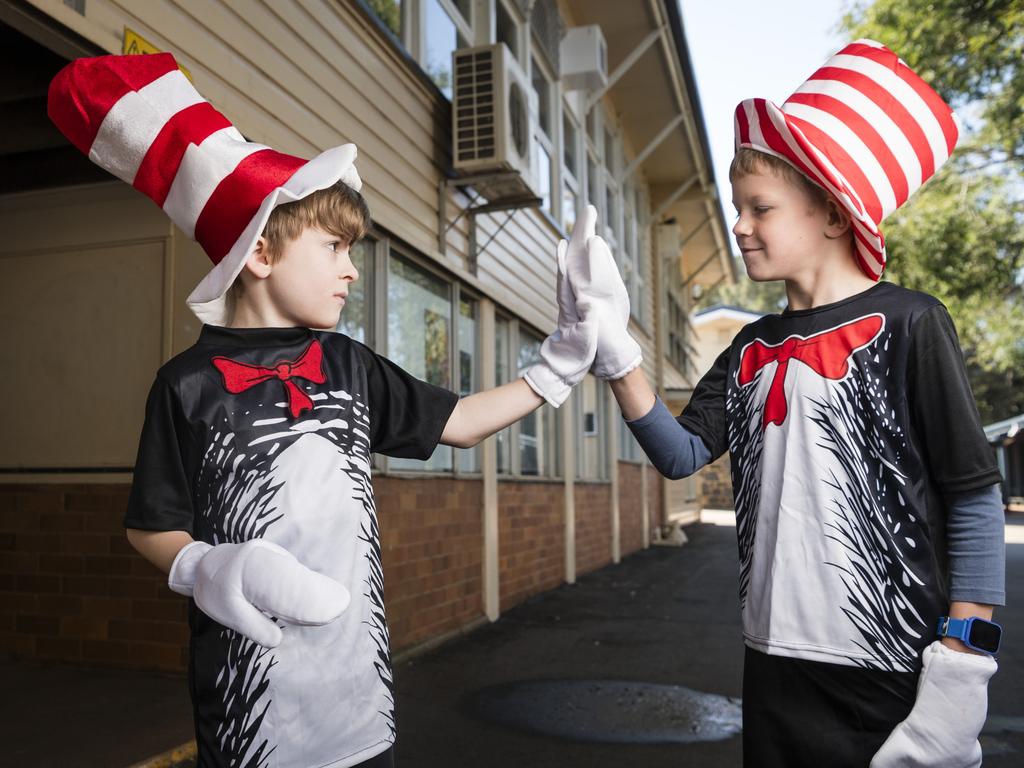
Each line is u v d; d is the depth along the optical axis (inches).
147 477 51.2
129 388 174.4
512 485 309.7
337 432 55.4
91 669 168.9
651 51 458.0
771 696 56.9
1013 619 282.7
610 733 145.8
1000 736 145.6
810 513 56.4
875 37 624.1
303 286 55.8
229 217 55.4
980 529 52.4
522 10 322.3
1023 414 1667.1
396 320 219.3
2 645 176.2
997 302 719.1
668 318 754.8
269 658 49.1
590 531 444.5
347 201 57.6
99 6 119.2
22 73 150.3
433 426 62.0
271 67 164.1
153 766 118.4
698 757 133.0
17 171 183.5
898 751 50.5
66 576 173.5
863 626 54.0
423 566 222.5
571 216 421.1
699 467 66.1
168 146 56.5
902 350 55.3
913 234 667.4
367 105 202.5
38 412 179.8
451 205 251.4
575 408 425.7
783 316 62.7
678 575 419.5
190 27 140.4
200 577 45.1
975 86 615.8
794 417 58.2
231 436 52.3
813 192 59.1
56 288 181.0
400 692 173.5
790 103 63.2
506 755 133.3
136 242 176.6
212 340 55.3
